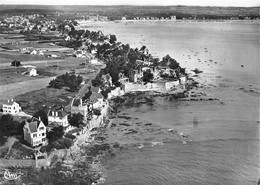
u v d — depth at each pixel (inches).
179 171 6786.4
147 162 7185.0
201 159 7219.5
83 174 6781.5
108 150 7810.0
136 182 6446.9
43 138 7785.4
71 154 7593.5
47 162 7081.7
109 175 6732.3
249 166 6884.8
